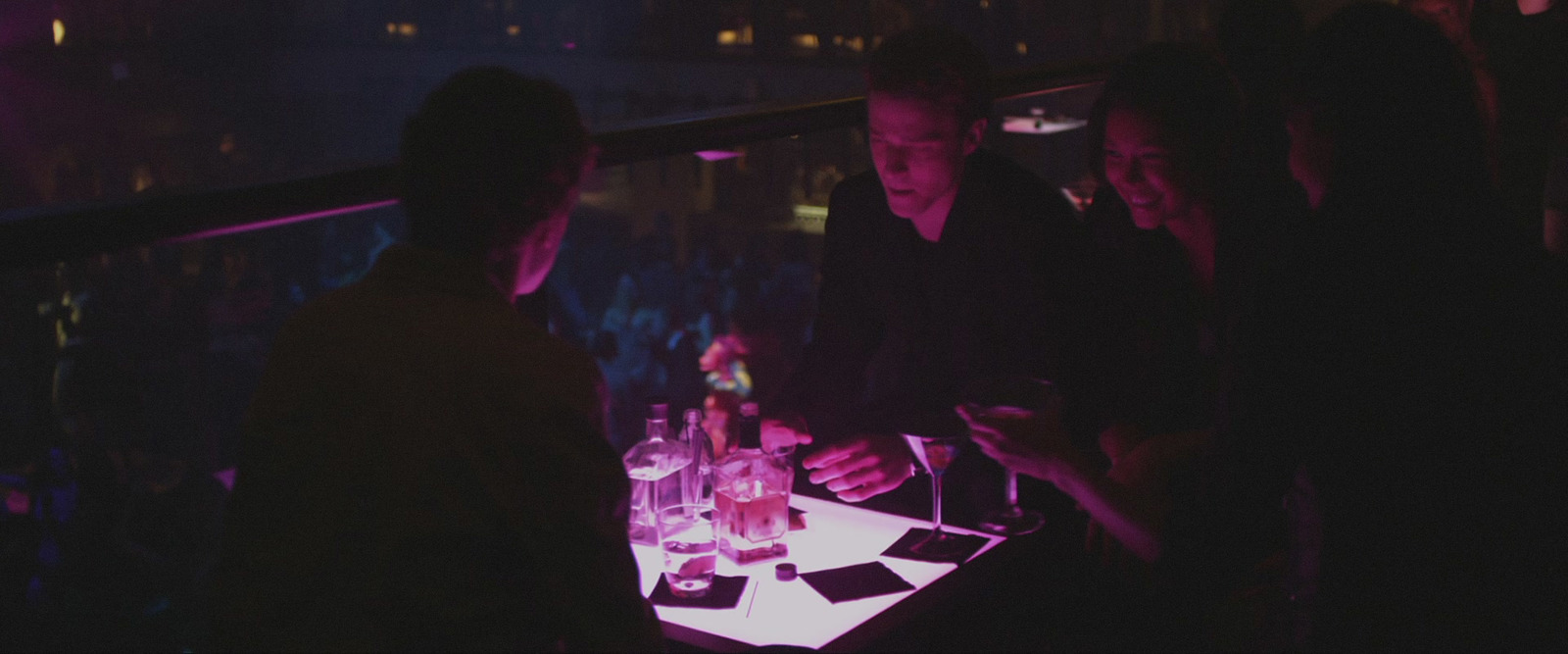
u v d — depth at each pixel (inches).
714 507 62.1
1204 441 57.9
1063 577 66.6
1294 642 58.4
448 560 39.3
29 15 609.3
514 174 42.7
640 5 609.3
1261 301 47.9
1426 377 44.1
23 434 128.2
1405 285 44.3
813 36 557.3
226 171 675.4
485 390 40.3
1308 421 46.4
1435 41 45.5
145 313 136.9
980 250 79.1
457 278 42.9
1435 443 44.2
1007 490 67.2
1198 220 68.8
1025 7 399.2
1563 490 43.7
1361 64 45.8
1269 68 76.7
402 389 40.3
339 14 673.6
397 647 39.2
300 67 681.0
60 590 120.0
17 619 117.3
